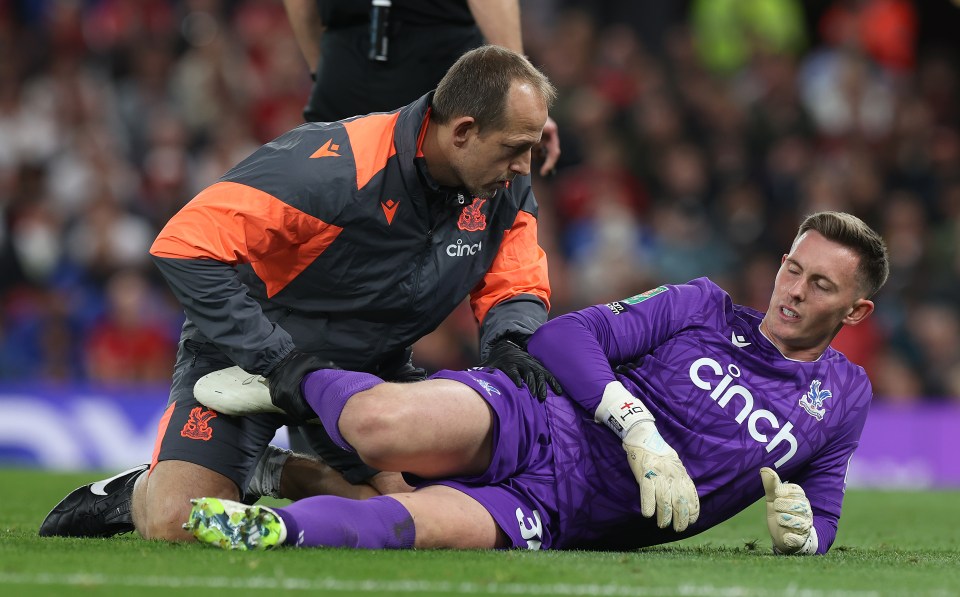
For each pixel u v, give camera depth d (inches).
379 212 541.0
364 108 697.0
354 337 573.3
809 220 554.9
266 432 577.3
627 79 1734.7
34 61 1696.6
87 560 445.7
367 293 560.1
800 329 546.6
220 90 1679.4
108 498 581.3
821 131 1726.1
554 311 1508.4
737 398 547.2
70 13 1722.4
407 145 538.0
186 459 558.9
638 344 554.6
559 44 1734.7
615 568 455.5
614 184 1617.9
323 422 508.7
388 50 683.4
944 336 1499.8
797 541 523.5
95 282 1449.3
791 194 1615.4
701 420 543.8
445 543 499.8
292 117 1679.4
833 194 1603.1
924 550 629.9
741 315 562.6
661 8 1914.4
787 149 1660.9
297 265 553.6
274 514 459.5
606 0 1925.4
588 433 541.3
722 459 542.9
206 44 1732.3
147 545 500.7
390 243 550.3
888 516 909.2
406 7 677.3
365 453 496.7
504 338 579.8
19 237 1470.2
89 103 1644.9
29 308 1429.6
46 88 1659.7
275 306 571.8
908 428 1348.4
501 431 518.3
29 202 1513.3
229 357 538.0
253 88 1707.7
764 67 1744.6
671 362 551.8
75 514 582.9
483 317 601.3
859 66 1801.2
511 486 527.2
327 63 703.1
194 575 414.0
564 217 1611.7
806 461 556.7
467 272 578.2
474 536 505.7
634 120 1670.8
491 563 454.6
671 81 1726.1
